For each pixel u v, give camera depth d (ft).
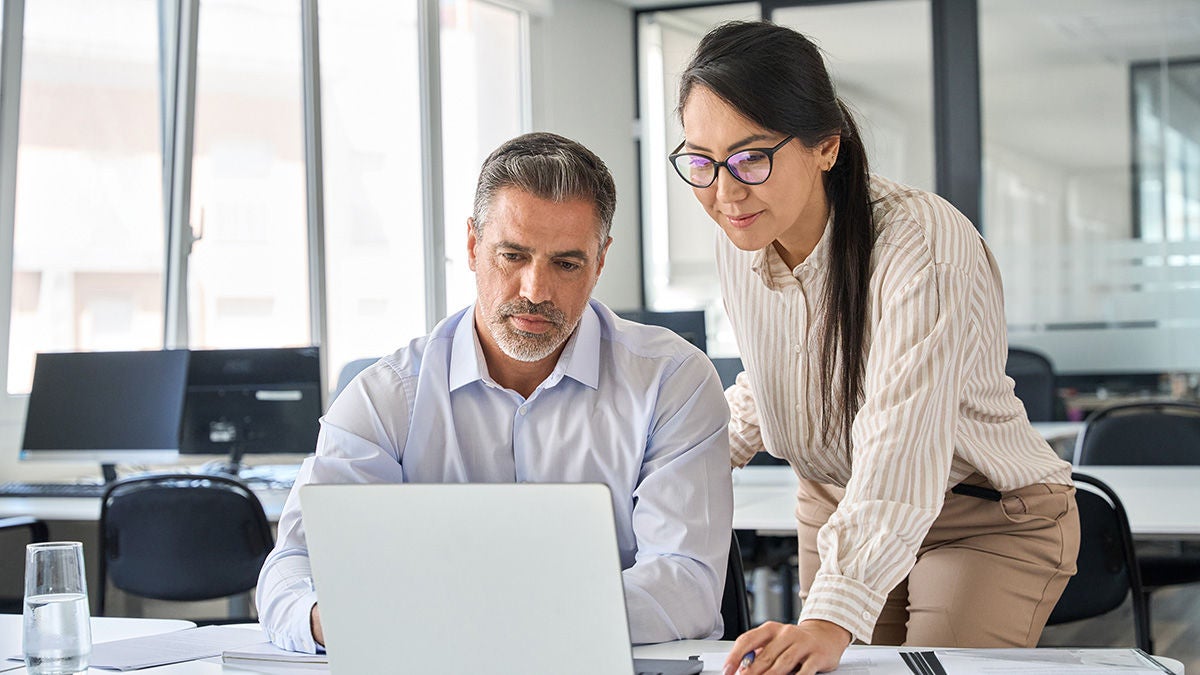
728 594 6.15
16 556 12.79
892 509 5.05
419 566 3.94
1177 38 20.92
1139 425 13.05
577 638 3.79
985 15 22.04
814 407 6.45
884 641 6.92
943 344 5.41
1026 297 21.93
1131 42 21.18
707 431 5.69
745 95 5.26
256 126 17.19
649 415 5.65
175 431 13.15
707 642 5.11
